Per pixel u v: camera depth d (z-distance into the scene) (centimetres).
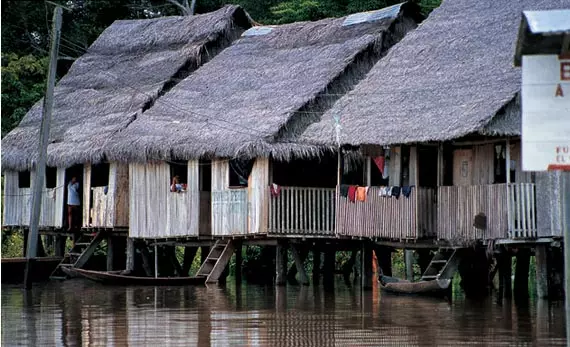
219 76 4119
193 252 4375
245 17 4559
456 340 2280
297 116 3569
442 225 3150
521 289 3312
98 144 4016
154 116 4025
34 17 5578
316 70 3797
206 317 2762
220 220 3716
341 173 3438
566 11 1369
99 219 4188
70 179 4403
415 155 3216
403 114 3234
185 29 4594
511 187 2936
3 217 4669
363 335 2381
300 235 3528
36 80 5453
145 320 2712
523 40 1353
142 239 4066
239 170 3678
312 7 5106
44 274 4138
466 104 3062
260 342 2289
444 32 3556
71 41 5697
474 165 3130
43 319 2761
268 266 4369
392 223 3244
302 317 2745
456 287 3728
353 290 3594
